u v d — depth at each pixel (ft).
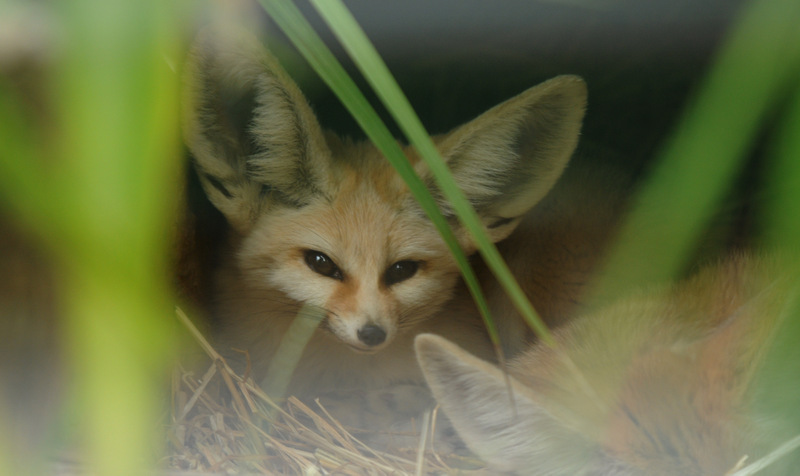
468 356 10.71
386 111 11.34
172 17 3.09
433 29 11.33
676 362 10.78
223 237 11.23
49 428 10.19
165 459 10.86
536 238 11.23
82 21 2.93
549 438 10.71
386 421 11.13
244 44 10.89
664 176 4.51
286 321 11.16
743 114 4.31
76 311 3.42
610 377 10.78
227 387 11.09
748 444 10.68
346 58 11.28
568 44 11.37
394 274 11.14
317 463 10.94
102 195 3.00
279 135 11.04
